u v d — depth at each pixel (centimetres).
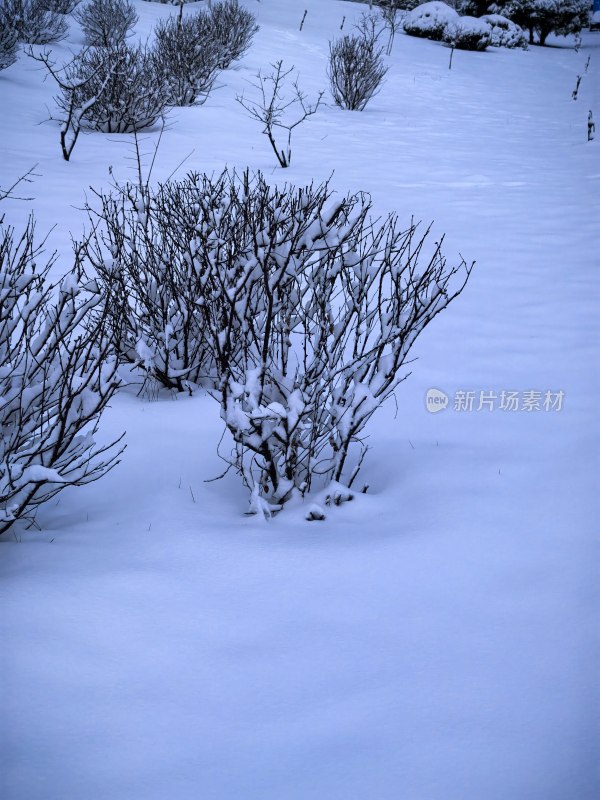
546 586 226
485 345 444
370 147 1084
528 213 739
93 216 654
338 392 293
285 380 297
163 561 235
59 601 211
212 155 941
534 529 259
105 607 210
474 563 239
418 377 404
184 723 171
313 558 240
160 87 1066
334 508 278
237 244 318
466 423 350
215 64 1329
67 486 292
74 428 267
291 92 1448
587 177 911
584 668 190
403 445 332
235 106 1273
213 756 162
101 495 286
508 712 176
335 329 299
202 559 237
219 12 1623
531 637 203
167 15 1850
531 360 422
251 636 203
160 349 391
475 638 203
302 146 1051
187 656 194
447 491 286
